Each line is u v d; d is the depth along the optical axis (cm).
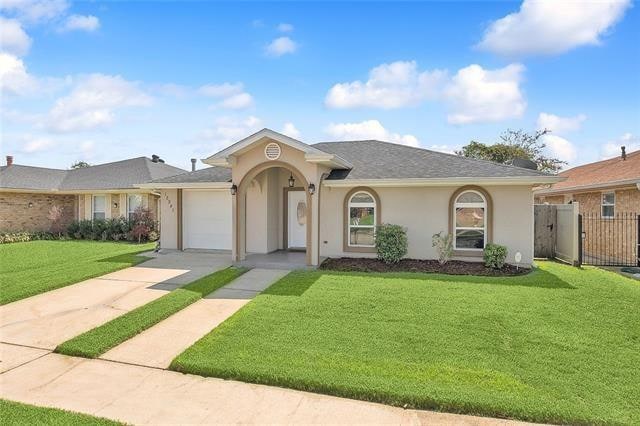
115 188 2227
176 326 720
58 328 707
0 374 533
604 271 1220
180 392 484
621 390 470
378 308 790
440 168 1353
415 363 545
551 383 486
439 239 1283
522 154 3578
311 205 1252
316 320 724
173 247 1648
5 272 1204
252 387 495
